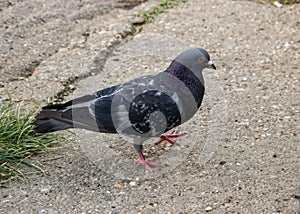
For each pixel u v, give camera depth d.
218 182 6.74
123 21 10.62
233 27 10.38
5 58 9.32
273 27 10.41
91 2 11.26
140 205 6.37
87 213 6.24
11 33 10.02
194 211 6.27
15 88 8.59
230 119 7.99
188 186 6.68
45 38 9.98
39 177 6.80
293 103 8.30
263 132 7.68
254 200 6.43
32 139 7.27
